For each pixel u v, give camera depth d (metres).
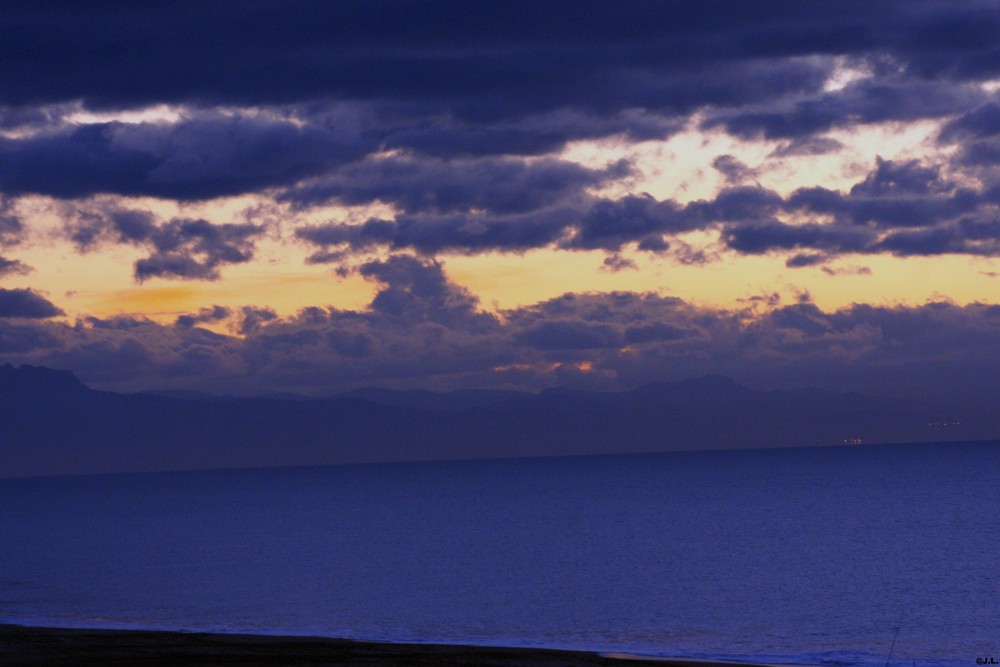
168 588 72.88
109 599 66.75
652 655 42.78
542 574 78.94
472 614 58.62
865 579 71.38
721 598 63.75
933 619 54.03
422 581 75.69
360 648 38.69
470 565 86.38
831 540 99.56
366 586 72.94
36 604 64.38
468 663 35.12
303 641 40.12
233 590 71.19
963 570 74.88
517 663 35.62
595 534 114.88
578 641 48.03
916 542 95.25
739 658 41.75
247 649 37.88
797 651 44.31
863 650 44.69
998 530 104.31
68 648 37.88
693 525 123.06
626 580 74.12
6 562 97.19
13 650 37.31
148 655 36.06
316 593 69.12
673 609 59.44
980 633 49.59
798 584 69.62
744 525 120.44
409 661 35.22
